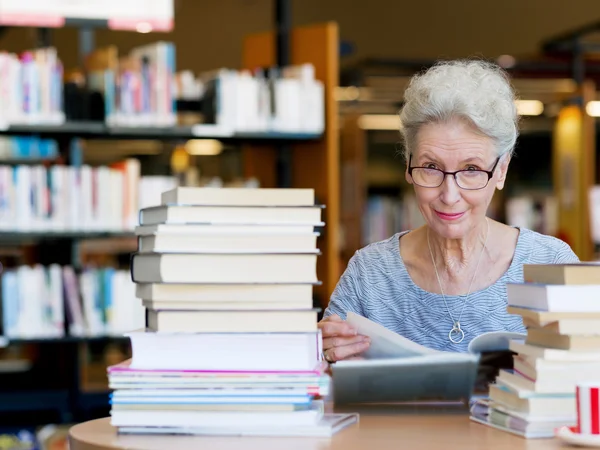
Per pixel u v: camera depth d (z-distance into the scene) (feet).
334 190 17.65
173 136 17.28
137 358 5.68
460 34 37.17
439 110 7.08
